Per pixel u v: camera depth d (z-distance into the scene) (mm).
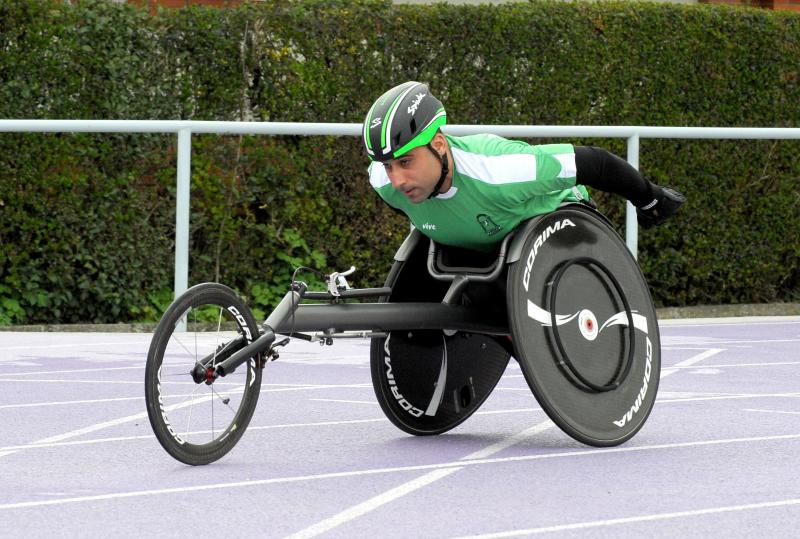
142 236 30094
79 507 13617
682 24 34875
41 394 21094
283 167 31391
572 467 15766
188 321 18234
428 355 17859
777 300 36844
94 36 29359
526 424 18922
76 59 29266
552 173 16312
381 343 17391
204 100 30641
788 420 19141
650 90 34656
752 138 32812
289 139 31469
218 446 15914
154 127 28297
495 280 17016
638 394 17562
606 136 31344
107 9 29484
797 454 16625
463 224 16516
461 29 32750
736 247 35531
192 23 30359
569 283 17062
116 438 17531
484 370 18484
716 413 19750
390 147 15594
